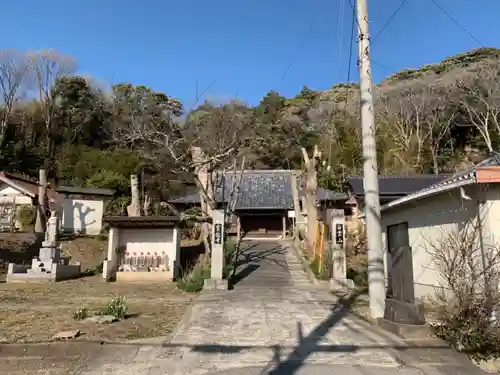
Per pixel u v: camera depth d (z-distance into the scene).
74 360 5.73
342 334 7.23
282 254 22.30
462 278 6.78
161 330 7.48
